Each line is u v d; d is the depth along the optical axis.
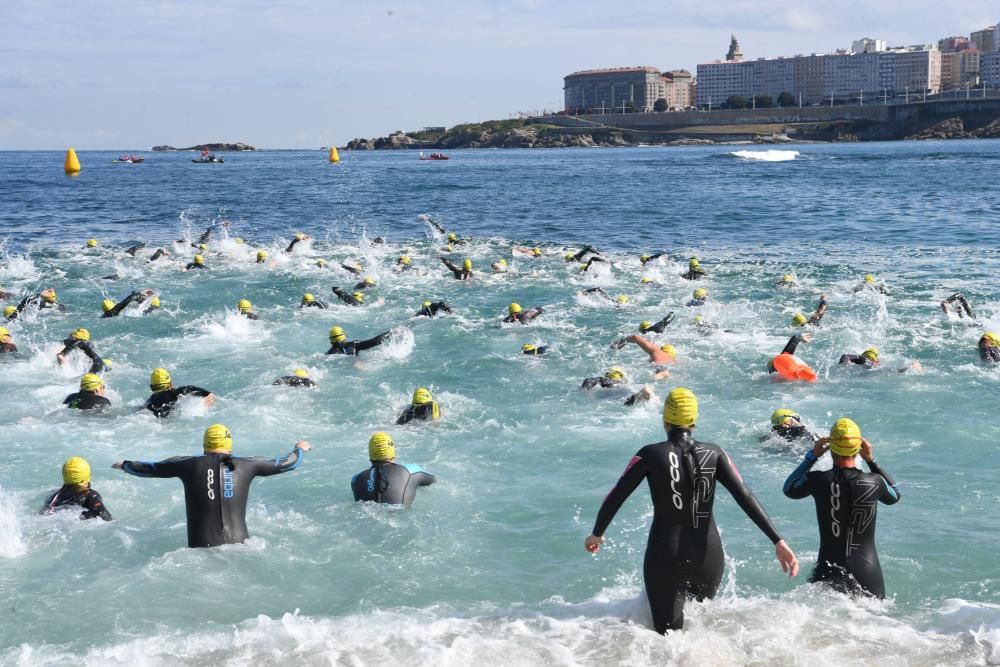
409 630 7.36
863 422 13.12
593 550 6.83
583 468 11.63
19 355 18.52
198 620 7.83
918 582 8.23
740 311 21.62
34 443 12.73
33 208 53.78
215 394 15.34
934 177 67.81
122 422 13.70
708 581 6.77
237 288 26.02
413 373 16.64
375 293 25.03
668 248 33.28
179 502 10.59
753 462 11.57
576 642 7.06
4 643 7.46
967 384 14.92
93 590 8.36
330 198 61.28
